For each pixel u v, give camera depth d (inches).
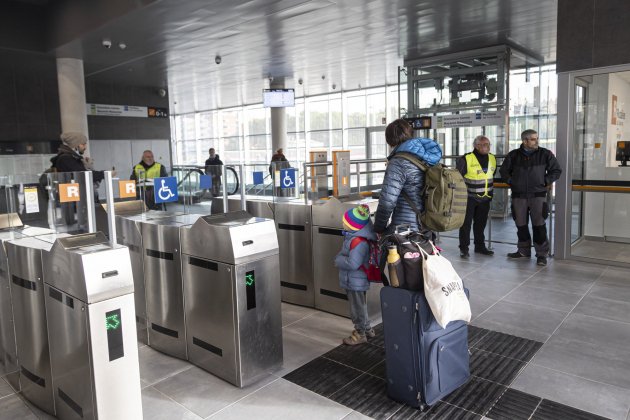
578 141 225.5
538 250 225.6
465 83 332.8
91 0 278.2
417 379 104.3
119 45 319.3
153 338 146.6
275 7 244.2
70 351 97.3
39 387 112.7
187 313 132.4
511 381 116.7
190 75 465.7
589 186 226.7
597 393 110.5
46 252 100.5
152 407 110.7
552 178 220.2
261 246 120.4
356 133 649.6
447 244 280.2
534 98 368.8
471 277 207.6
